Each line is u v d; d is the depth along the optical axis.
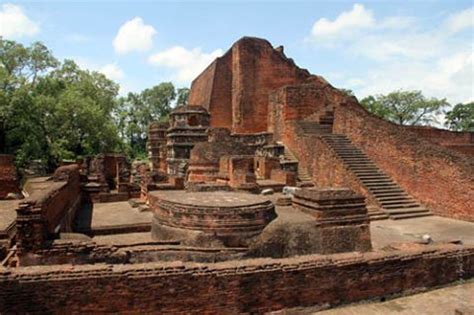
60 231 9.16
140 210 13.20
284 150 24.64
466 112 48.84
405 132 18.02
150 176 16.88
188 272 5.79
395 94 51.03
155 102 68.38
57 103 30.67
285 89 26.00
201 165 19.23
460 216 15.27
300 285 6.32
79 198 14.43
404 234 12.85
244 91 31.86
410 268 7.18
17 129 29.00
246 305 6.01
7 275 5.21
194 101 40.59
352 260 6.71
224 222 8.35
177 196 10.30
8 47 32.03
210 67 35.53
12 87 28.34
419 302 6.86
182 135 23.69
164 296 5.68
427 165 16.66
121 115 50.31
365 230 9.28
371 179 18.27
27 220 7.03
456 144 26.45
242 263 6.18
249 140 26.17
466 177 15.09
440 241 11.60
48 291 5.29
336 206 9.10
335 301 6.56
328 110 24.02
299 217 9.12
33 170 31.61
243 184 14.48
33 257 7.06
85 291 5.41
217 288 5.87
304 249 8.69
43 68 33.72
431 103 49.06
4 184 14.70
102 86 39.41
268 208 9.01
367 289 6.80
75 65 37.50
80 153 34.50
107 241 8.64
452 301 6.89
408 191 17.53
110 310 5.50
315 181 21.47
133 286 5.57
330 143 21.02
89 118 31.48
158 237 8.95
